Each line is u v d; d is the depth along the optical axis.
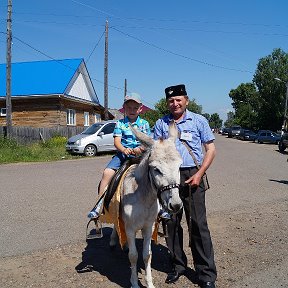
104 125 20.52
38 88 28.92
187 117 4.80
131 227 4.41
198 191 4.66
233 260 5.59
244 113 72.88
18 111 28.52
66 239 6.41
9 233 6.68
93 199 9.26
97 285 4.79
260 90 70.50
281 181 12.61
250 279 4.96
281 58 69.06
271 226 7.29
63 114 28.77
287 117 51.91
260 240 6.47
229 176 13.45
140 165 4.30
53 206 8.57
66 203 8.85
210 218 7.79
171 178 3.74
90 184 11.28
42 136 24.95
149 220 4.41
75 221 7.41
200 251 4.68
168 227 4.94
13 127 23.61
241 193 10.38
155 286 4.78
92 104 33.69
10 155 18.23
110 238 6.09
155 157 3.86
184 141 4.74
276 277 5.02
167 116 5.00
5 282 4.83
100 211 5.10
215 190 10.71
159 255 5.87
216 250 5.99
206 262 4.65
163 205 3.80
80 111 32.41
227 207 8.73
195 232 4.69
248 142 43.47
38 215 7.82
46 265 5.37
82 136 20.05
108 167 5.25
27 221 7.40
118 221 4.50
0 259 5.54
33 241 6.29
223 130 73.25
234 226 7.25
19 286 4.73
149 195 4.22
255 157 21.66
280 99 66.56
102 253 5.88
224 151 25.66
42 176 12.86
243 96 86.06
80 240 6.39
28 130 24.23
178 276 4.93
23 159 17.97
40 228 6.97
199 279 4.76
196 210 4.67
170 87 4.79
